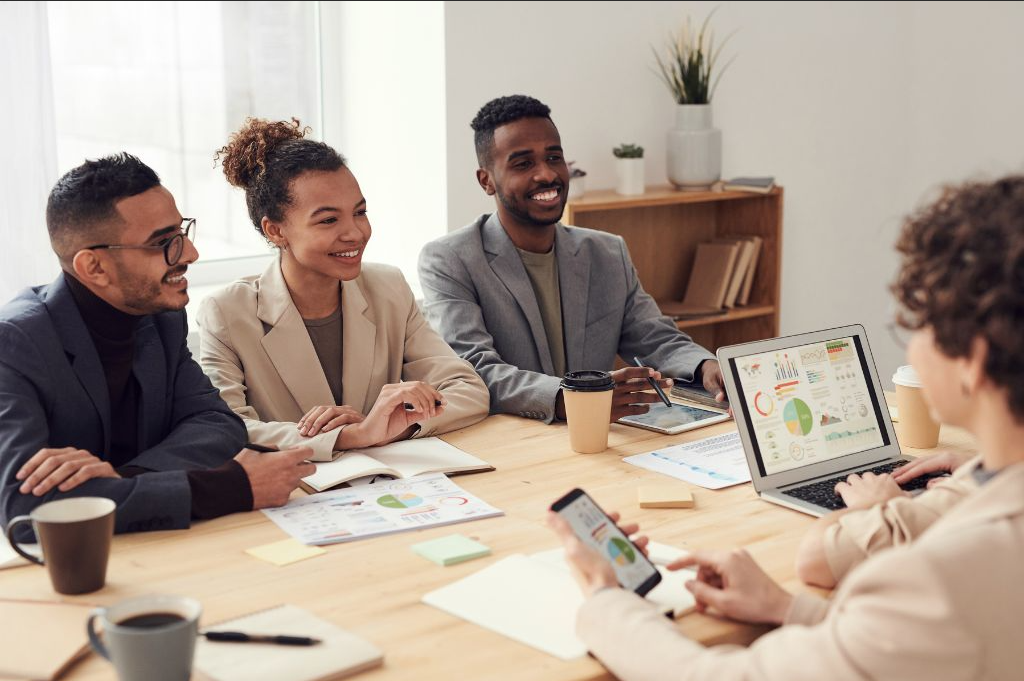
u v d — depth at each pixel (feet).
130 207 5.84
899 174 15.72
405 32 11.68
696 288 13.09
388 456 6.46
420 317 8.06
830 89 14.62
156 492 5.31
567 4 12.09
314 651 3.99
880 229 14.33
